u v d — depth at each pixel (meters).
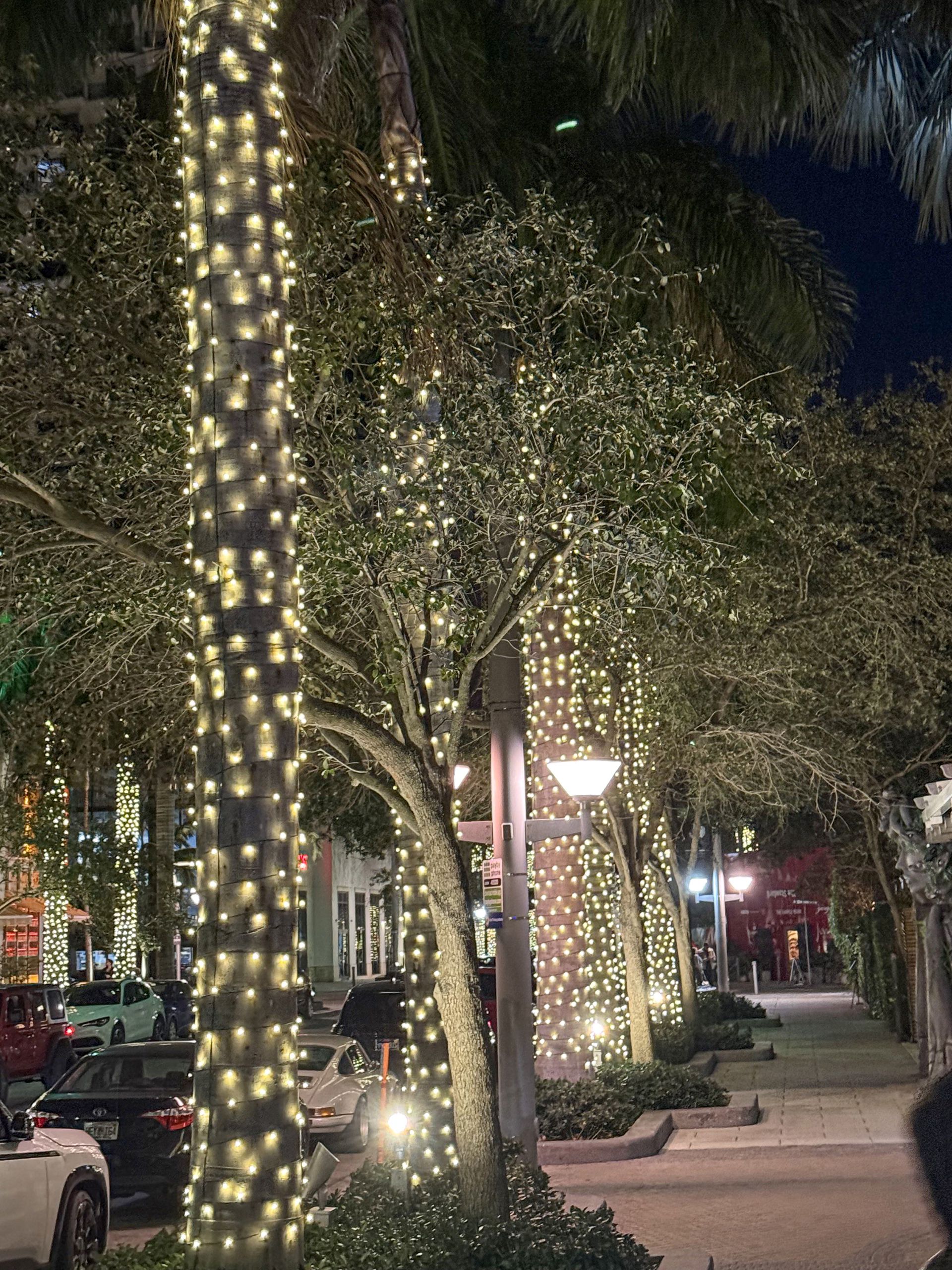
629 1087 18.17
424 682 9.30
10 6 13.30
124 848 36.91
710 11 14.21
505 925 11.55
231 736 7.05
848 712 23.38
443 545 9.95
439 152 16.47
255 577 7.18
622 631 12.45
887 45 16.89
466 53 16.70
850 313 19.53
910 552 22.30
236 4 7.61
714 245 18.86
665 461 10.65
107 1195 10.71
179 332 10.70
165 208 10.72
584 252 11.10
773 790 21.44
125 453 10.38
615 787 20.34
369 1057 19.14
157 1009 35.81
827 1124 17.47
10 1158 9.48
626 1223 12.12
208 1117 6.81
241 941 6.89
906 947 29.92
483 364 11.05
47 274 11.16
